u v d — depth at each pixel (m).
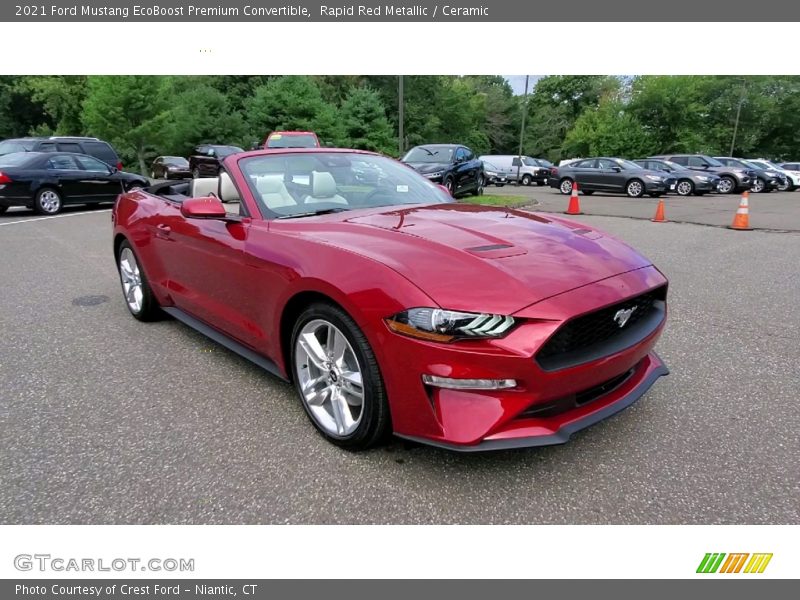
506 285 2.24
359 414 2.63
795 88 54.88
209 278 3.49
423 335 2.17
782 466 2.52
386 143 40.56
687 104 47.50
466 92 60.72
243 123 44.81
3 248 8.30
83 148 16.53
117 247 4.89
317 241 2.72
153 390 3.37
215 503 2.32
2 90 50.09
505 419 2.18
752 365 3.68
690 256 7.52
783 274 6.37
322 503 2.32
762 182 24.02
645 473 2.48
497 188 26.19
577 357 2.27
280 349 2.95
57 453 2.69
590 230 3.14
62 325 4.65
